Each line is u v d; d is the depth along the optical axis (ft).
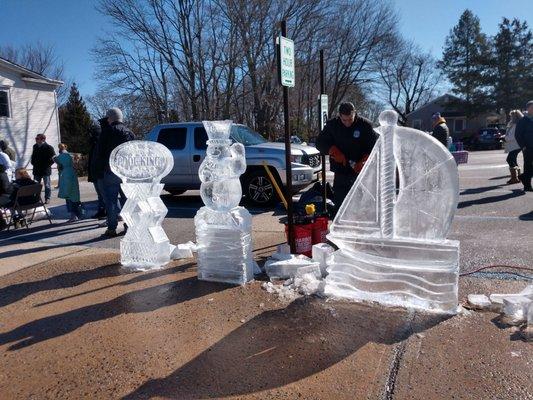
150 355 9.71
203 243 13.92
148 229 15.76
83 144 123.85
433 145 11.13
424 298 11.34
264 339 10.17
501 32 144.36
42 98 67.26
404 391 8.07
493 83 145.28
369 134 15.62
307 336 10.22
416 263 11.41
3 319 11.89
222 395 8.20
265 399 8.02
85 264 16.49
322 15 85.46
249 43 79.10
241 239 13.44
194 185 31.01
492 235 18.44
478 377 8.35
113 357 9.70
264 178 27.86
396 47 111.55
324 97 20.99
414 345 9.59
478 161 60.90
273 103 81.05
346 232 12.17
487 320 10.60
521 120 28.60
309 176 27.86
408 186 11.49
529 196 27.55
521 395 7.79
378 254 11.81
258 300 12.35
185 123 31.22
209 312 11.73
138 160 15.87
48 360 9.69
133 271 15.44
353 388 8.25
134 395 8.31
